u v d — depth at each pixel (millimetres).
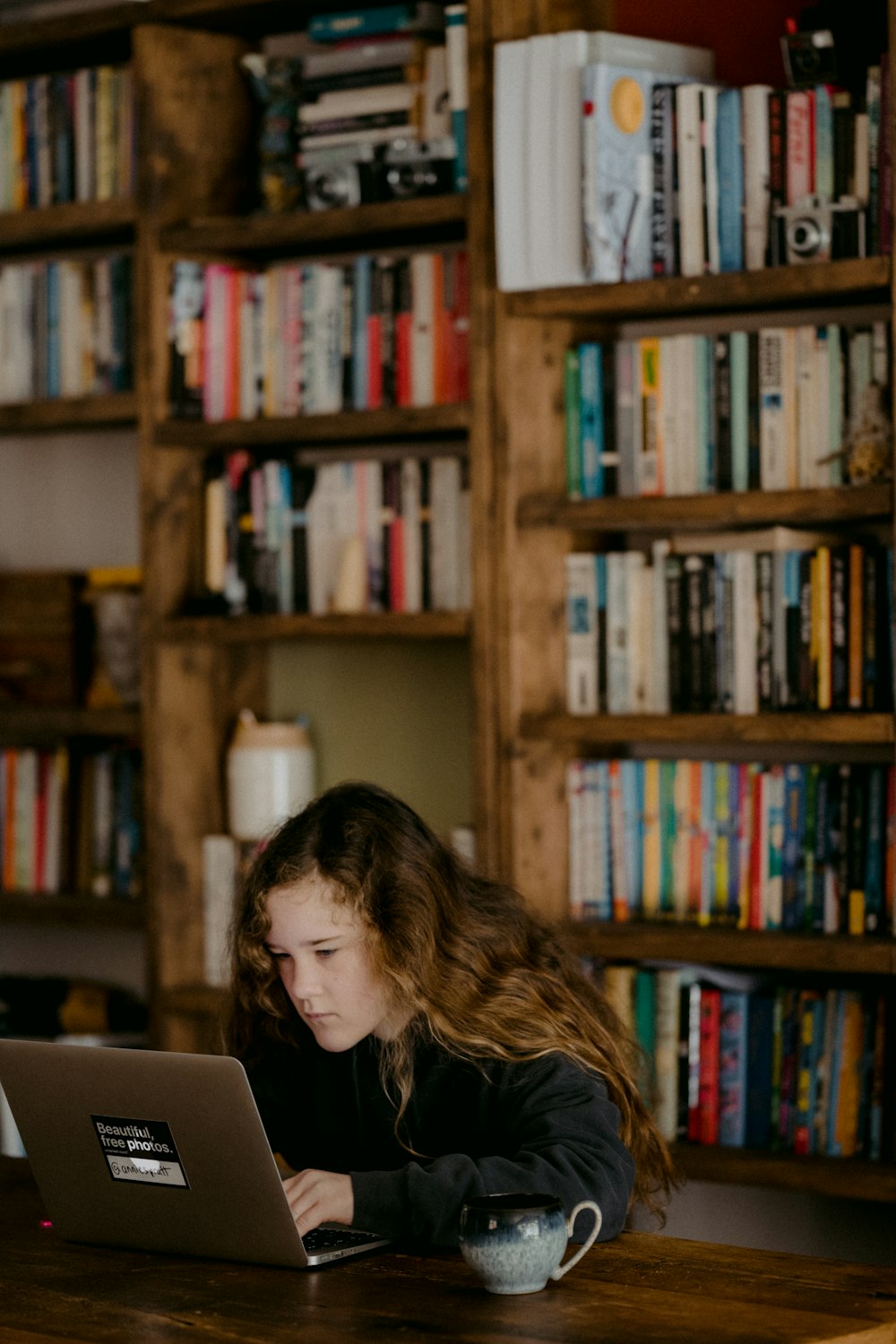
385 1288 1692
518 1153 1847
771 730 2746
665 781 2918
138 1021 3641
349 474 3205
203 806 3418
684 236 2816
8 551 3902
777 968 2988
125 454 3738
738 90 2777
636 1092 2100
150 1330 1571
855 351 2729
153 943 3326
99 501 3779
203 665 3420
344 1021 1990
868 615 2717
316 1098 2170
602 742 3174
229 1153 1733
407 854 2043
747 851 2846
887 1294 1641
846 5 2740
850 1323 1546
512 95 2873
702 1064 2855
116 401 3385
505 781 2957
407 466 3141
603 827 2977
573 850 3002
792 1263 1751
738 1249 1808
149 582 3342
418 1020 2049
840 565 2738
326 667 3498
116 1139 1819
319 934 1963
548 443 3029
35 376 3578
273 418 3193
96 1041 3426
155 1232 1844
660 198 2842
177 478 3363
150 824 3340
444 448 3373
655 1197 2217
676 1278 1700
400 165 3070
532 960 2150
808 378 2771
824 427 2762
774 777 2816
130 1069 1767
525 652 2979
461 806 3340
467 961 2039
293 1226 1737
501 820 2961
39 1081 1848
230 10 3256
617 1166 1854
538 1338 1516
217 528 3352
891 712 2703
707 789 2879
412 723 3398
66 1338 1557
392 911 1995
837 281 2654
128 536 3742
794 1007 2793
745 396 2818
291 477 3270
